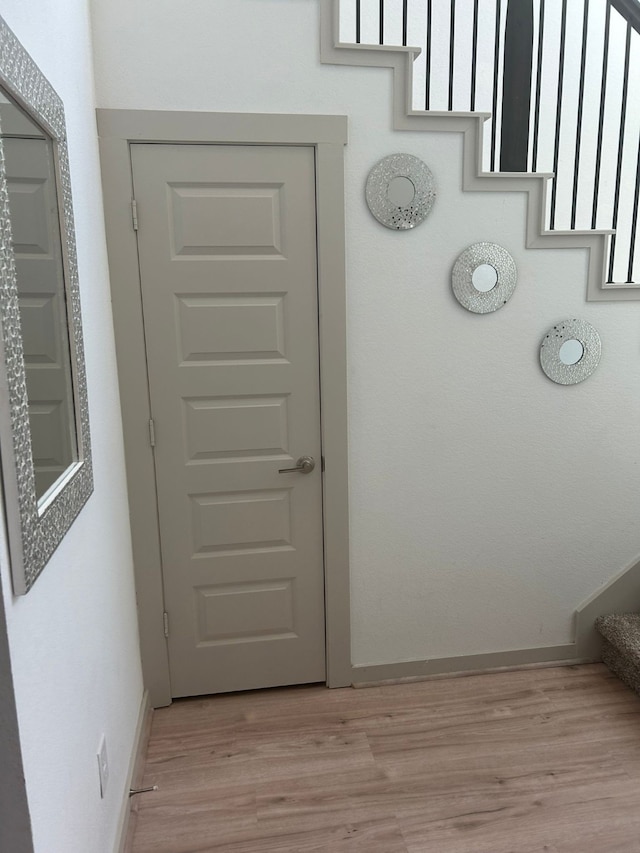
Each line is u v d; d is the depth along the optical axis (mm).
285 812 1776
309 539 2277
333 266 2080
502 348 2244
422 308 2170
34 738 979
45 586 1083
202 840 1687
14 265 926
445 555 2367
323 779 1901
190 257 2027
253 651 2320
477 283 2172
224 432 2152
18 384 918
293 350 2139
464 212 2127
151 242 1994
